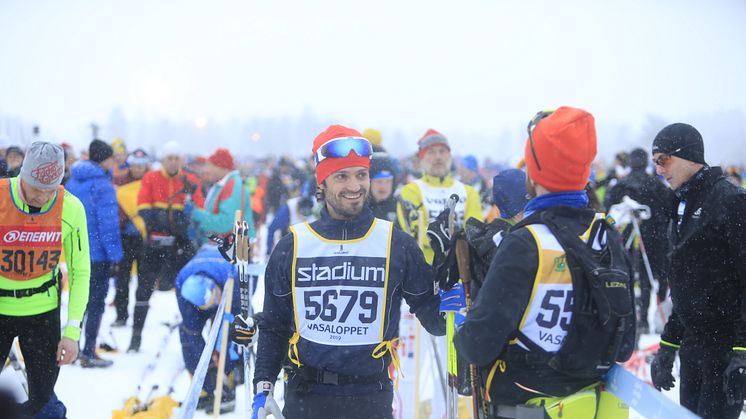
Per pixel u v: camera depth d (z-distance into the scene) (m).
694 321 3.38
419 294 3.13
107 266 6.70
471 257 2.75
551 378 2.43
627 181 7.51
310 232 3.11
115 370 6.56
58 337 4.06
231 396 5.55
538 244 2.36
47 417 4.12
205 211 7.05
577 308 2.34
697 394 3.46
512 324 2.35
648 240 7.43
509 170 3.48
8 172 7.32
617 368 2.43
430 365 4.97
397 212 5.62
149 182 7.77
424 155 5.64
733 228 3.17
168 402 5.31
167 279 7.95
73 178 6.68
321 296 3.03
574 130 2.39
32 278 3.90
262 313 3.21
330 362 3.02
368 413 3.03
